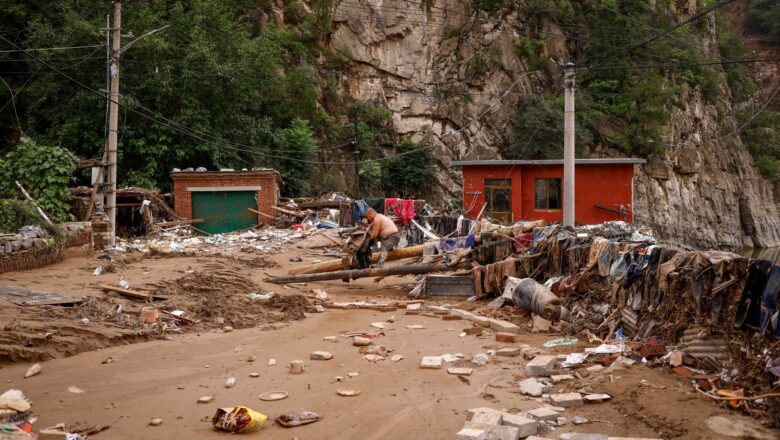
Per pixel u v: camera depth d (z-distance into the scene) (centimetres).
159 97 2981
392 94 4659
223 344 787
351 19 4575
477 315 970
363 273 1228
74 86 2933
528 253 1095
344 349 763
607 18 5659
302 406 553
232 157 3306
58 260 1388
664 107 5391
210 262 1452
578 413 526
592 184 2766
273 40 4031
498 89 4978
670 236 5062
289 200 3088
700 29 6588
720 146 6166
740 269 579
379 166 4234
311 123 4059
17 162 1802
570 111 1908
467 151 4725
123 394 584
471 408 546
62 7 3066
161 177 3094
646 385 568
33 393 582
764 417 495
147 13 3053
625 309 783
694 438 459
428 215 2175
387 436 484
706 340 618
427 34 4859
